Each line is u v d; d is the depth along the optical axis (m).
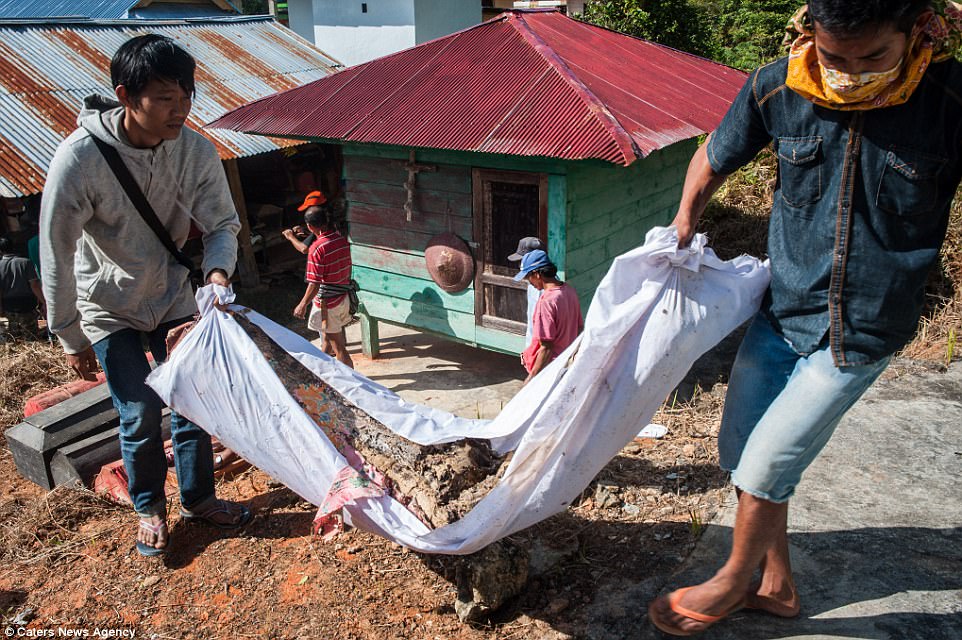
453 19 15.55
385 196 5.93
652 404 2.38
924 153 1.75
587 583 2.83
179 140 3.02
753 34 12.12
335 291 6.16
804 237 1.99
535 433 2.37
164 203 3.06
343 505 2.59
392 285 6.20
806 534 2.91
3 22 8.06
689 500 3.32
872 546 2.81
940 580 2.61
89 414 4.43
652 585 2.74
